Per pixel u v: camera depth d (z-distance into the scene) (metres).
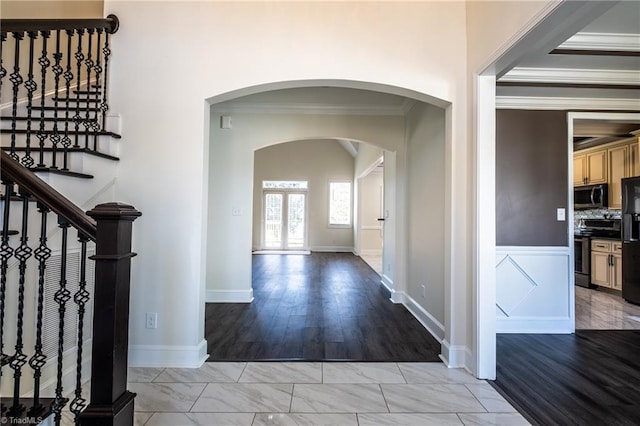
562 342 3.18
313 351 2.87
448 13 2.68
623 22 2.38
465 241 2.62
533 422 1.90
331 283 5.82
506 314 3.46
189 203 2.62
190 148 2.63
